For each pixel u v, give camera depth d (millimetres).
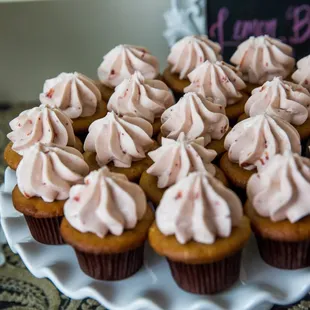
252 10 632
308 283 356
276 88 463
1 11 695
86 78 506
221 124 454
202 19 649
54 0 689
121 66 538
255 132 414
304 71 510
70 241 359
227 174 418
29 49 727
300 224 353
